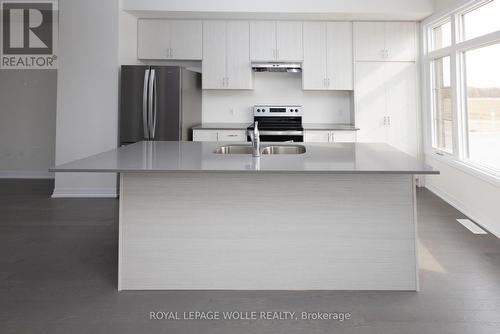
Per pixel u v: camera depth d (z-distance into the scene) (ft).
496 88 12.98
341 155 9.45
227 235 8.52
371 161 8.36
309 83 19.30
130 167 7.48
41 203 16.42
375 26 19.03
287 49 19.20
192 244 8.54
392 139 19.21
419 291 8.39
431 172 7.08
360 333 6.81
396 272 8.46
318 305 7.85
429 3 17.54
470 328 6.91
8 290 8.50
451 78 16.02
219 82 19.38
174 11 17.87
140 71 17.06
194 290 8.57
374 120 19.20
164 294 8.36
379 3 17.66
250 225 8.50
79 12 17.19
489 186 12.72
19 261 10.16
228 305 7.88
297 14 18.12
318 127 18.83
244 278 8.57
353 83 19.20
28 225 13.28
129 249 8.55
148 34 19.25
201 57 19.33
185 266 8.57
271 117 20.62
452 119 16.08
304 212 8.47
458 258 10.17
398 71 19.11
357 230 8.46
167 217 8.52
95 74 17.30
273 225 8.50
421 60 18.99
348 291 8.48
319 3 17.74
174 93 17.06
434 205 15.80
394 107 19.15
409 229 8.43
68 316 7.41
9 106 22.66
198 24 19.19
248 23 19.19
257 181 8.46
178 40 19.26
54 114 22.62
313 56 19.19
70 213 14.84
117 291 8.49
